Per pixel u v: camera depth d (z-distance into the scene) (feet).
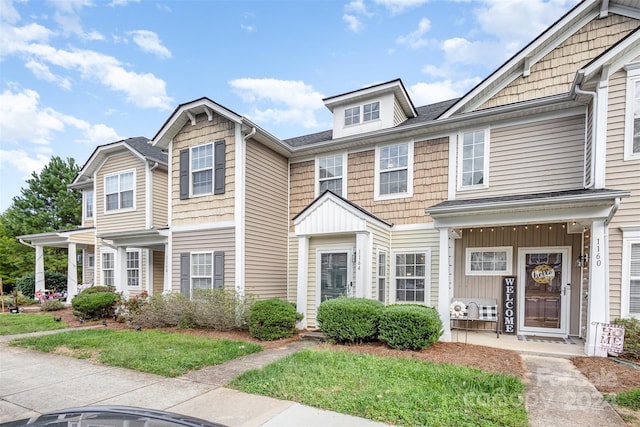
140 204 39.40
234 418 10.99
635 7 22.04
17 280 58.70
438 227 23.17
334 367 15.83
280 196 32.76
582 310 22.93
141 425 6.42
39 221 73.05
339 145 30.94
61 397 13.25
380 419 10.68
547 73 24.53
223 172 29.04
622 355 17.98
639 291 18.51
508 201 20.20
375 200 29.53
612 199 17.85
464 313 23.35
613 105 19.54
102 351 19.84
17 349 21.57
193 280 30.17
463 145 26.30
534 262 24.91
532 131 23.93
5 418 11.48
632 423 10.55
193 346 20.66
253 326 23.48
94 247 47.21
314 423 10.52
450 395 12.34
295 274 32.50
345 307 21.01
